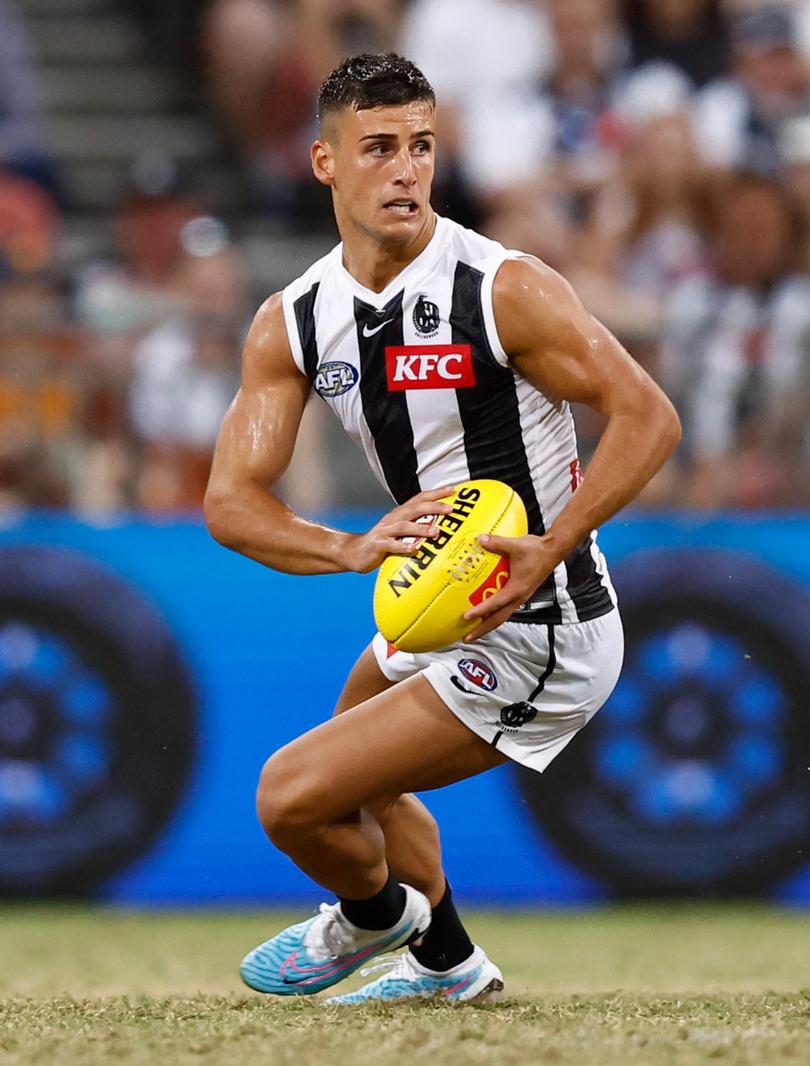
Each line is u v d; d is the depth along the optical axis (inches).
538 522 475.2
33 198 1235.9
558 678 478.9
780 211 1103.6
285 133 1314.0
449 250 455.5
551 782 896.3
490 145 1216.2
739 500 912.9
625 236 1156.5
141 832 888.3
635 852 896.3
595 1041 402.9
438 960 522.6
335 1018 461.7
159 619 890.7
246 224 1291.8
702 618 899.4
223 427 481.1
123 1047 402.6
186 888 888.9
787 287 1094.4
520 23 1253.1
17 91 1304.1
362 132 443.2
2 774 885.8
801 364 916.0
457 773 483.5
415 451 470.9
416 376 458.0
